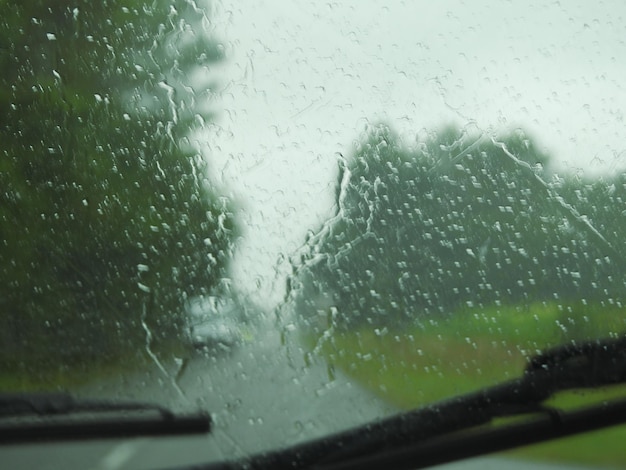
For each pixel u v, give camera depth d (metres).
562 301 2.74
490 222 3.01
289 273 2.91
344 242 2.99
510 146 3.29
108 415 2.20
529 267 2.87
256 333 2.68
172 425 2.18
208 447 2.12
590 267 2.85
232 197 3.31
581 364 2.07
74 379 2.54
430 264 2.88
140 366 2.55
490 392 2.05
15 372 2.63
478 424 2.03
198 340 2.62
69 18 3.99
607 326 2.57
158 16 3.91
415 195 3.13
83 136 3.72
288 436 2.08
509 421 2.03
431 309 2.73
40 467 2.15
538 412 2.03
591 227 2.97
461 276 2.84
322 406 2.20
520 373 2.29
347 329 2.67
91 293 3.01
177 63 3.80
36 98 3.85
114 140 3.67
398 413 2.07
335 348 2.57
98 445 2.18
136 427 2.19
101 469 2.12
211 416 2.18
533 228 2.98
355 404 2.19
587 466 2.07
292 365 2.49
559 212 3.04
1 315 2.91
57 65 3.92
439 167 3.23
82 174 3.58
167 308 2.88
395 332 2.64
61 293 3.02
